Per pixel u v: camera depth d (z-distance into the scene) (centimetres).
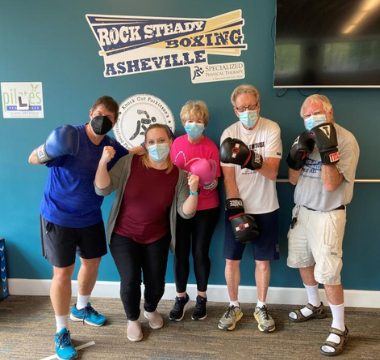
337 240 194
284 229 243
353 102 225
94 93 241
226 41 228
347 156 186
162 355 193
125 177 192
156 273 202
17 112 248
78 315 224
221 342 204
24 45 239
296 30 215
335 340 194
